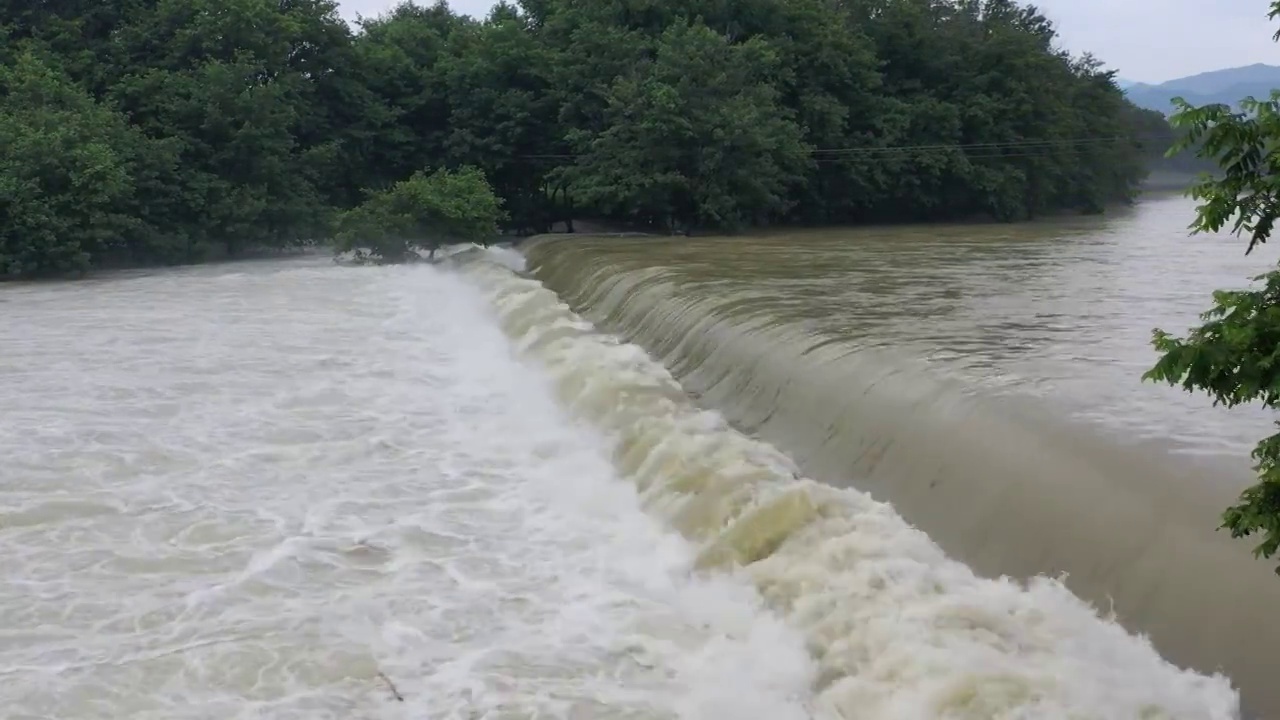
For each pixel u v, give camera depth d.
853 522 9.43
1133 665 6.97
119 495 12.29
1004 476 9.33
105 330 22.33
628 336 19.95
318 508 11.88
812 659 8.02
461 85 43.78
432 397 16.61
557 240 36.09
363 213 34.97
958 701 6.82
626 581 9.94
